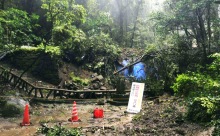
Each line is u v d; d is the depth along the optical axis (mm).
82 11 20000
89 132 9727
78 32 25172
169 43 22078
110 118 12719
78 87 19797
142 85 13836
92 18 32344
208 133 8289
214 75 11414
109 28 34406
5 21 14359
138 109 13555
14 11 15398
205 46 18875
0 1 19172
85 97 17922
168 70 20172
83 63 24406
